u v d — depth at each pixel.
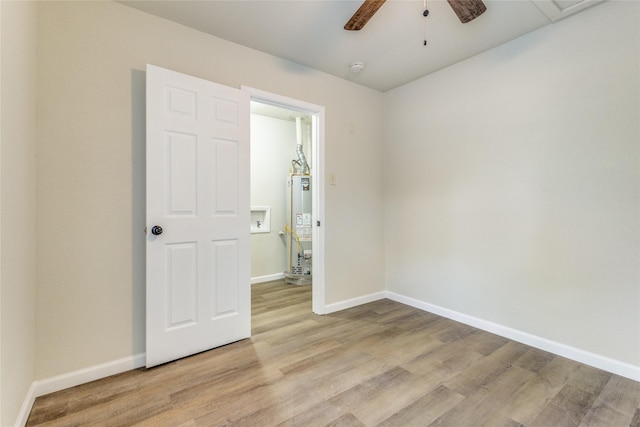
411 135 3.19
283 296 3.62
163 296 2.00
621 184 1.88
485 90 2.55
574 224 2.07
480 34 2.28
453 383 1.79
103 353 1.88
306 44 2.42
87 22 1.82
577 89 2.04
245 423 1.46
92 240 1.84
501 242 2.47
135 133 1.98
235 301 2.34
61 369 1.74
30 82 1.56
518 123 2.34
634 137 1.83
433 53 2.57
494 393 1.70
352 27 1.84
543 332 2.23
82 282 1.81
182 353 2.08
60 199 1.74
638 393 1.70
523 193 2.32
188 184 2.09
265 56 2.55
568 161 2.09
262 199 4.41
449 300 2.87
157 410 1.55
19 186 1.40
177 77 2.04
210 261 2.20
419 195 3.12
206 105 2.17
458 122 2.75
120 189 1.93
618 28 1.87
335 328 2.63
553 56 2.15
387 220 3.48
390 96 3.42
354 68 2.77
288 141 4.68
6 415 1.25
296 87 2.74
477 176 2.62
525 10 1.99
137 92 1.99
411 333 2.52
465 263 2.73
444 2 1.90
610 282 1.92
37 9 1.67
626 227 1.86
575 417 1.51
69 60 1.77
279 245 4.58
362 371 1.93
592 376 1.87
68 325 1.76
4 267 1.21
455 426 1.44
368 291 3.36
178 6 1.96
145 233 2.00
